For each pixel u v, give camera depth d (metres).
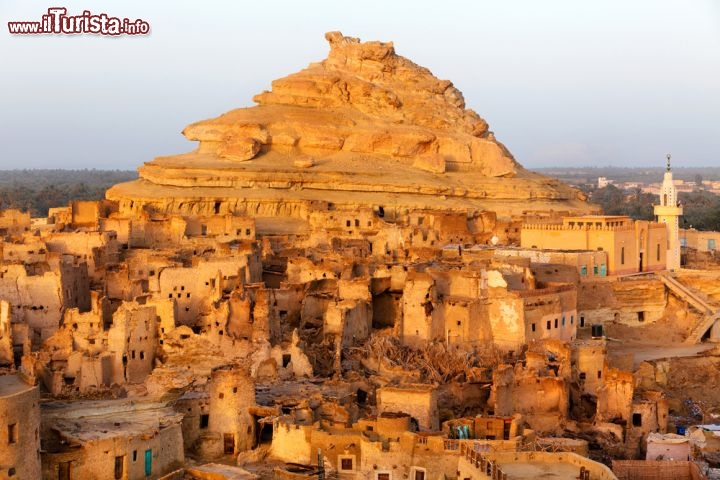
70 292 119.50
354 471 80.25
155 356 105.81
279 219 190.38
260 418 86.12
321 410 88.38
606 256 143.12
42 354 100.19
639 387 110.38
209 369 101.31
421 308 114.38
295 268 128.88
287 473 77.88
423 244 162.25
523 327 112.94
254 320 108.31
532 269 133.38
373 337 112.75
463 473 74.75
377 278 123.38
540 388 97.94
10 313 104.38
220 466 78.81
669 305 139.12
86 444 73.31
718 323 136.50
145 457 76.44
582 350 104.25
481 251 144.00
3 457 66.94
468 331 114.06
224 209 192.62
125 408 81.69
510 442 79.25
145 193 191.75
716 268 157.88
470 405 98.56
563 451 78.38
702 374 120.00
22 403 68.12
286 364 103.19
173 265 123.56
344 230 172.75
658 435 89.75
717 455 88.44
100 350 103.06
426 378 103.19
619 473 81.06
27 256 129.88
